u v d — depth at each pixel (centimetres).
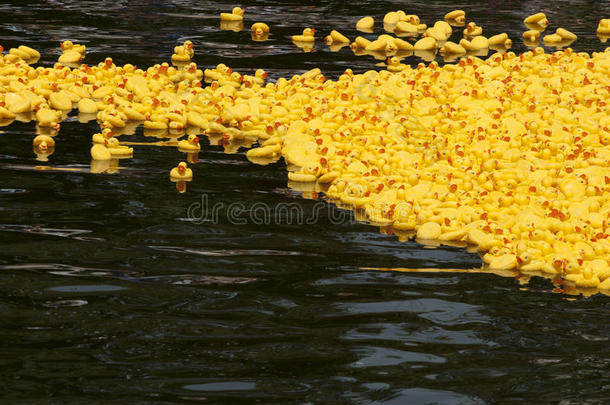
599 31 1570
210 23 1577
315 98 1056
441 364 536
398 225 768
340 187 833
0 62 1167
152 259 671
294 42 1449
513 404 494
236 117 1033
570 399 500
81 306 590
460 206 786
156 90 1096
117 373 507
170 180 854
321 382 509
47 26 1492
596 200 797
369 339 563
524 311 614
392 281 655
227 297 614
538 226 730
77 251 678
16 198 782
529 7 1812
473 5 1825
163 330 562
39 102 1056
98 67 1165
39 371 506
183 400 483
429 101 1063
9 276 630
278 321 582
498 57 1231
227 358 531
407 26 1559
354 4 1809
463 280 664
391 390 504
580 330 587
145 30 1495
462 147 908
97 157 903
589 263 682
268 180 871
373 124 974
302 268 670
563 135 943
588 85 1102
